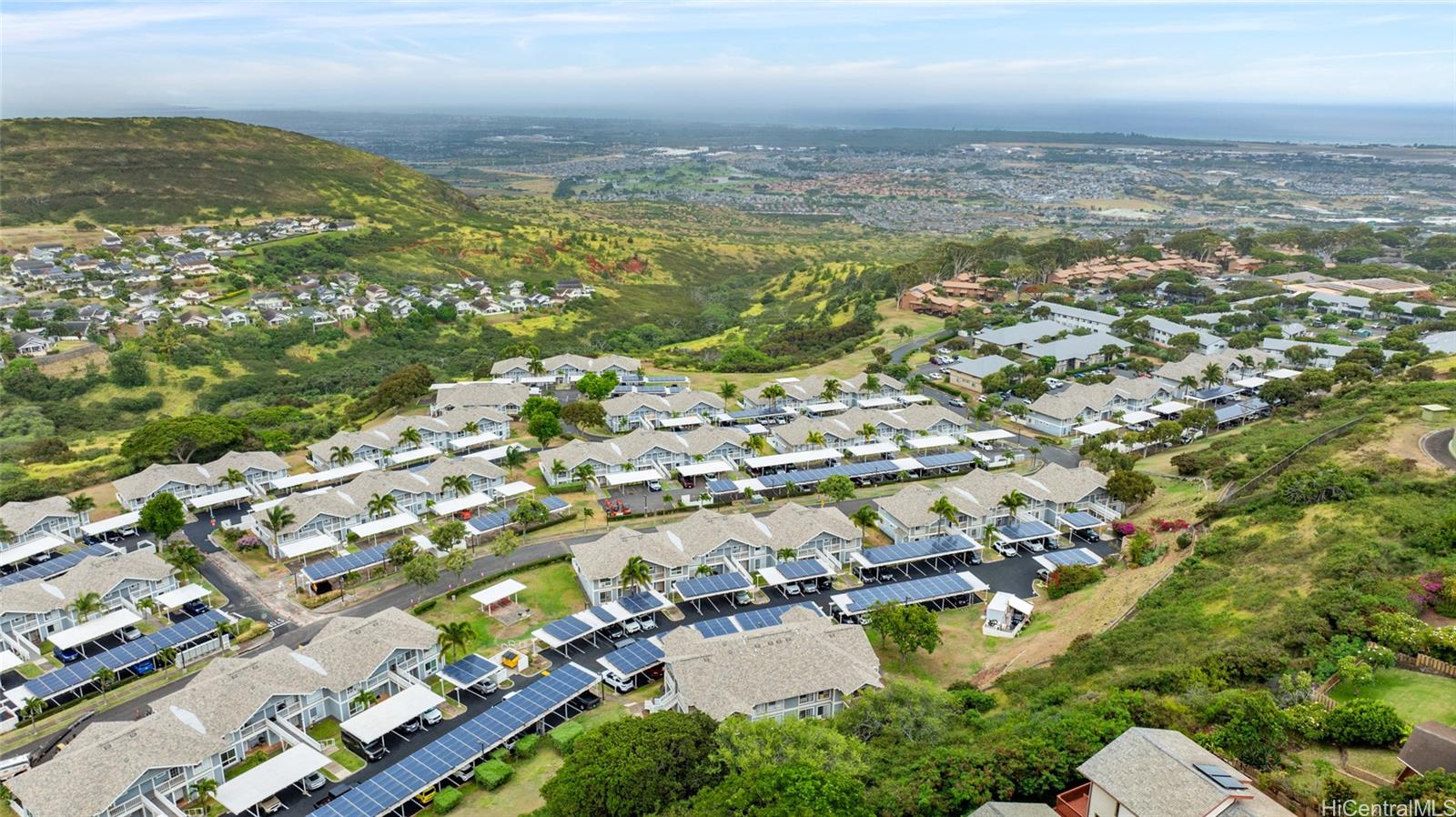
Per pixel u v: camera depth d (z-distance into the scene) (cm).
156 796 8375
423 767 8662
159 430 18038
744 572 12850
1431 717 7031
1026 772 6862
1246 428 18538
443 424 19400
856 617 12000
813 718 8962
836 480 15550
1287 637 8450
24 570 13825
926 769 7094
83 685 10594
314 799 8638
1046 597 12656
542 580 13200
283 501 14462
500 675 10725
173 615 12369
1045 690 9056
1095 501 15112
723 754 7550
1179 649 9062
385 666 10381
